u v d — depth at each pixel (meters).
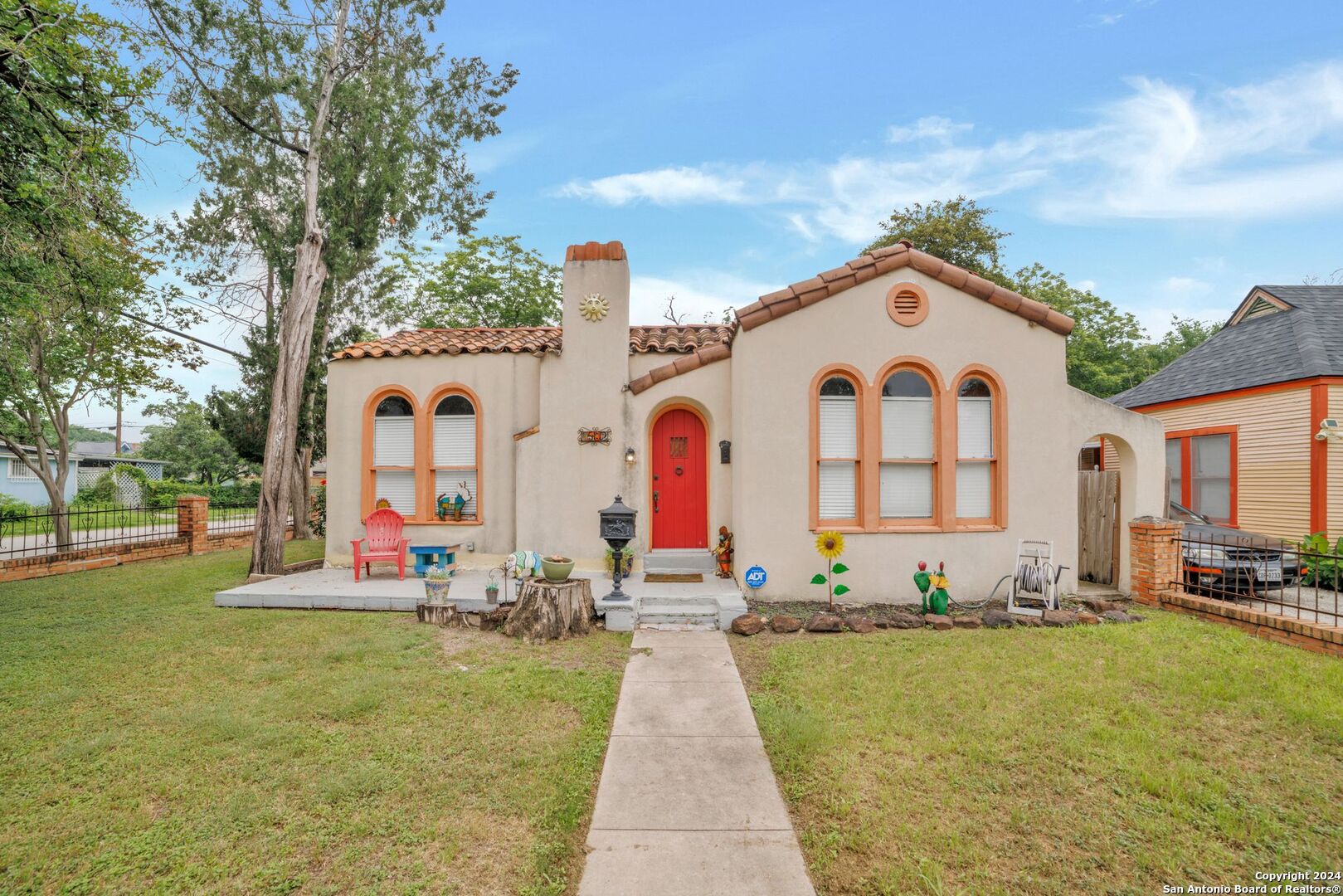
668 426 9.77
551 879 2.89
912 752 4.16
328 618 7.56
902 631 7.01
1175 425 12.55
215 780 3.79
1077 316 25.22
